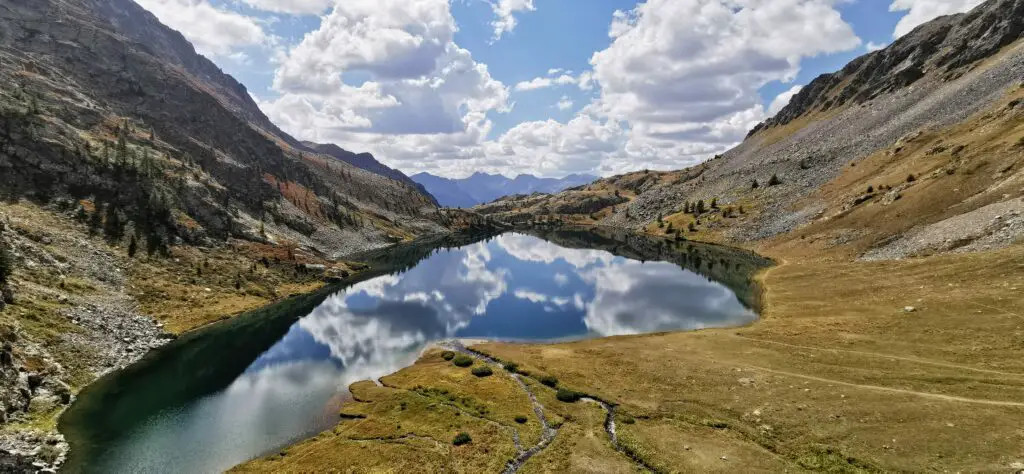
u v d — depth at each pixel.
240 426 51.66
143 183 128.62
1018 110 121.69
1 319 56.97
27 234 87.56
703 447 40.56
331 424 51.91
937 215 102.94
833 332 65.44
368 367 71.00
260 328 93.06
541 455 41.12
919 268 83.06
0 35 196.00
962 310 60.94
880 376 49.00
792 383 50.38
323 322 98.69
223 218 143.12
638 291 122.00
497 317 101.69
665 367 59.94
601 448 41.94
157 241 113.62
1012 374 44.19
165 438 48.72
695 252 176.88
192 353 75.69
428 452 42.69
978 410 38.75
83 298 77.44
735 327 79.62
